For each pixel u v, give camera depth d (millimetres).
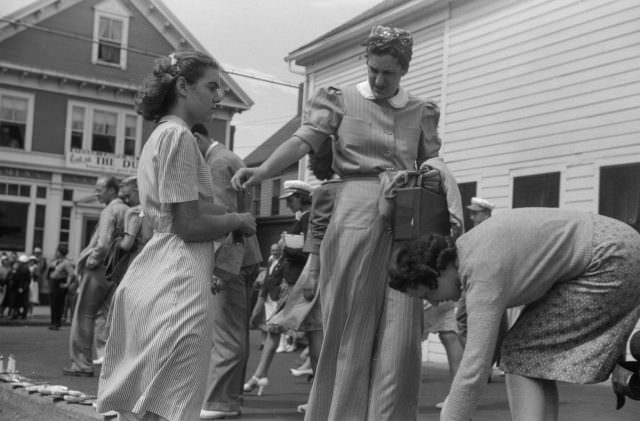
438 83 13305
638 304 3326
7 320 20469
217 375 5688
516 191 11547
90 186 30609
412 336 4160
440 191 4031
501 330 3602
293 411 6152
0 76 29047
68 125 30203
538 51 11375
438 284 3297
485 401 7320
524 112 11516
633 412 6980
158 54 32125
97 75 30641
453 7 13062
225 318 5734
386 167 4258
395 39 4145
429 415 6270
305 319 5926
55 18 29984
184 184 3326
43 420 5840
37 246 29672
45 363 9398
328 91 4324
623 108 10086
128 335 3344
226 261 4387
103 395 3301
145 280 3342
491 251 3172
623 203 9969
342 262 4199
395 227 4012
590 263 3279
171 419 3217
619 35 10219
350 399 4199
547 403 3414
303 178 17609
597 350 3262
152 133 3463
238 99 33719
